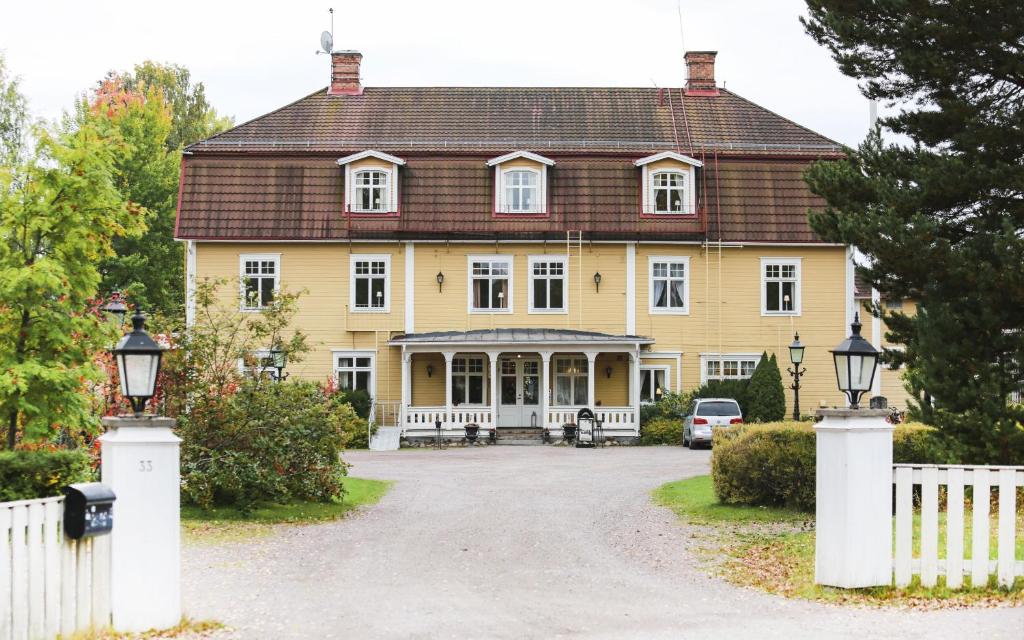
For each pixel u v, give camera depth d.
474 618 10.55
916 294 18.39
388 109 43.81
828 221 18.86
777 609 10.92
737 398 39.16
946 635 9.52
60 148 15.45
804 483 18.59
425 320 40.72
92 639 9.29
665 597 11.66
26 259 15.45
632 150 41.59
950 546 11.36
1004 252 15.78
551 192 40.84
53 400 15.08
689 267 41.03
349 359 40.59
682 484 23.48
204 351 19.53
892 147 18.14
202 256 40.06
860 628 9.88
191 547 15.09
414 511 19.61
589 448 37.59
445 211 40.50
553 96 44.88
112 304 19.80
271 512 18.83
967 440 16.42
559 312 40.94
